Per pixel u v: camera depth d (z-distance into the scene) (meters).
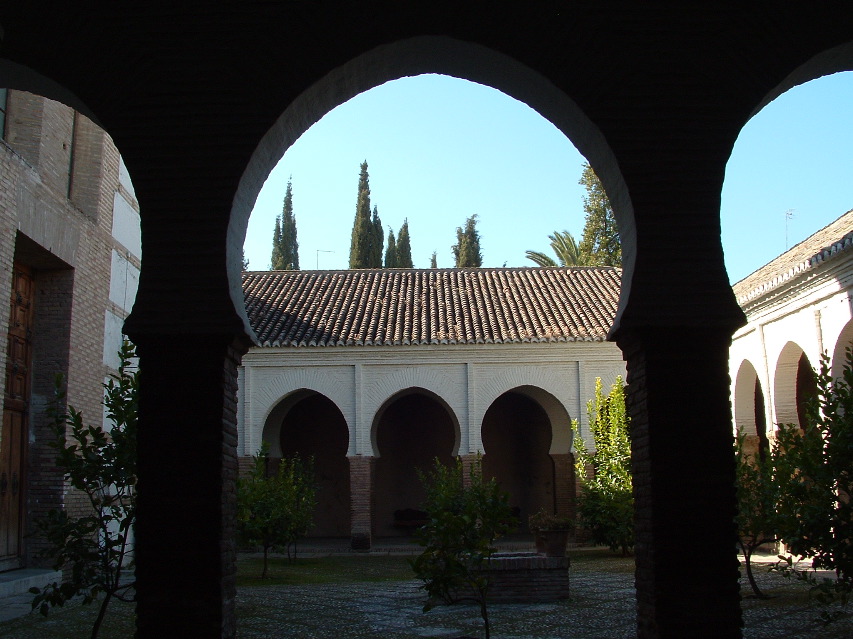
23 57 6.37
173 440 6.00
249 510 14.13
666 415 6.07
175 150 6.32
